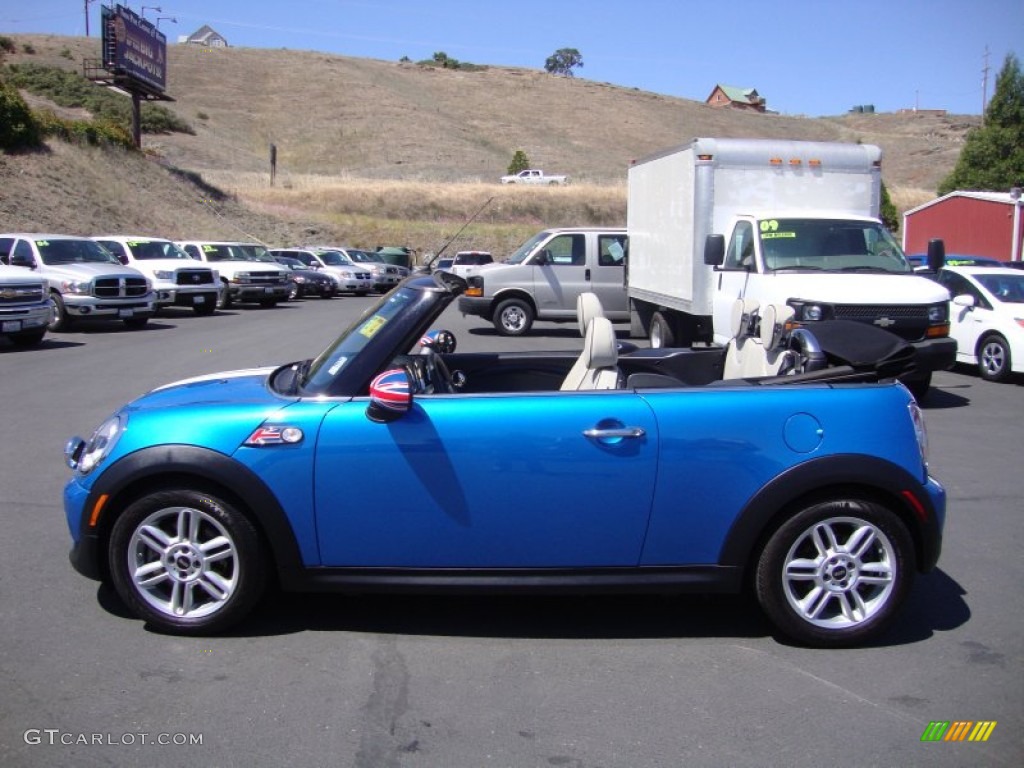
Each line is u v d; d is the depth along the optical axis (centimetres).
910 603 482
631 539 409
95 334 1838
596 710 362
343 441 405
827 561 414
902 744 338
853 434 409
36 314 1562
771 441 406
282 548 411
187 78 9875
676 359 596
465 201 5972
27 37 9356
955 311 1358
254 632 432
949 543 584
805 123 12862
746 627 446
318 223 4934
